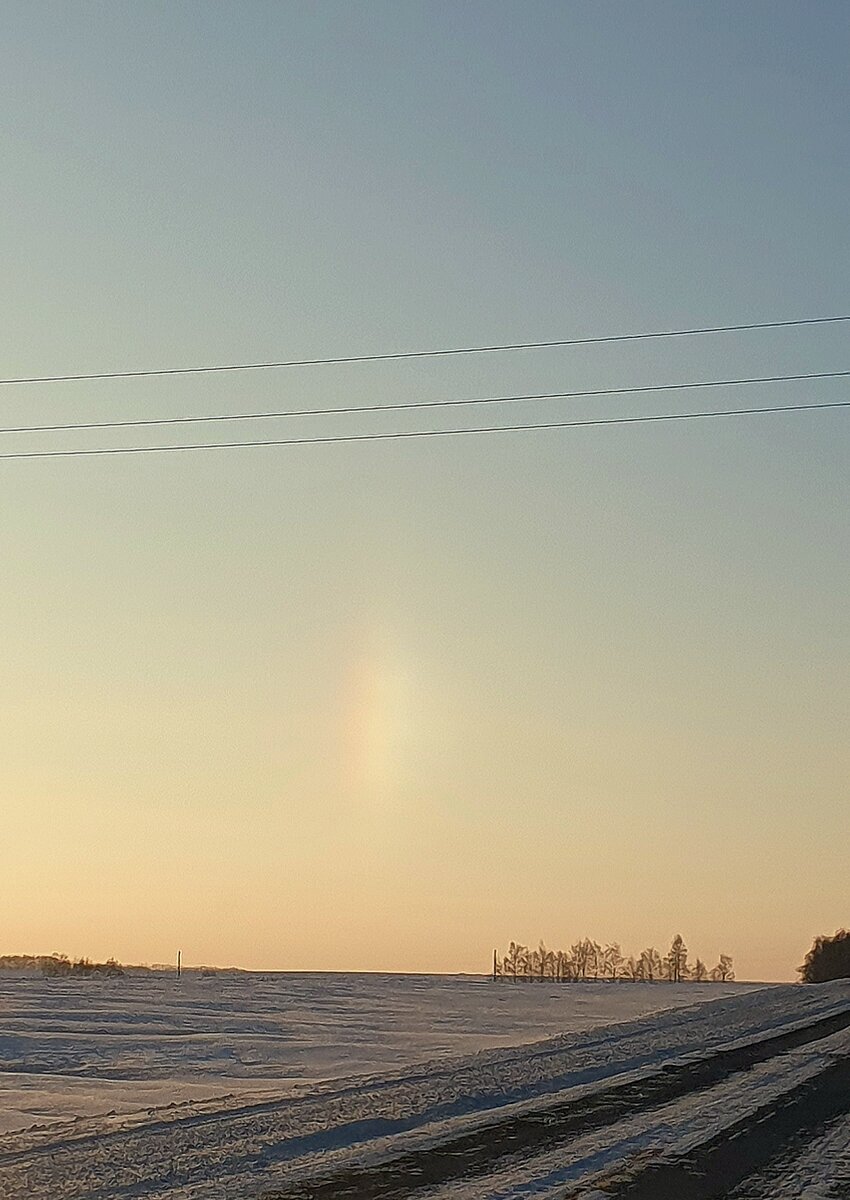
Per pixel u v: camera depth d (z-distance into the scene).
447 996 74.19
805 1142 16.56
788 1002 49.88
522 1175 13.84
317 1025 46.88
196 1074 29.50
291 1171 13.90
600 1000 69.56
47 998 66.75
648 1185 13.46
